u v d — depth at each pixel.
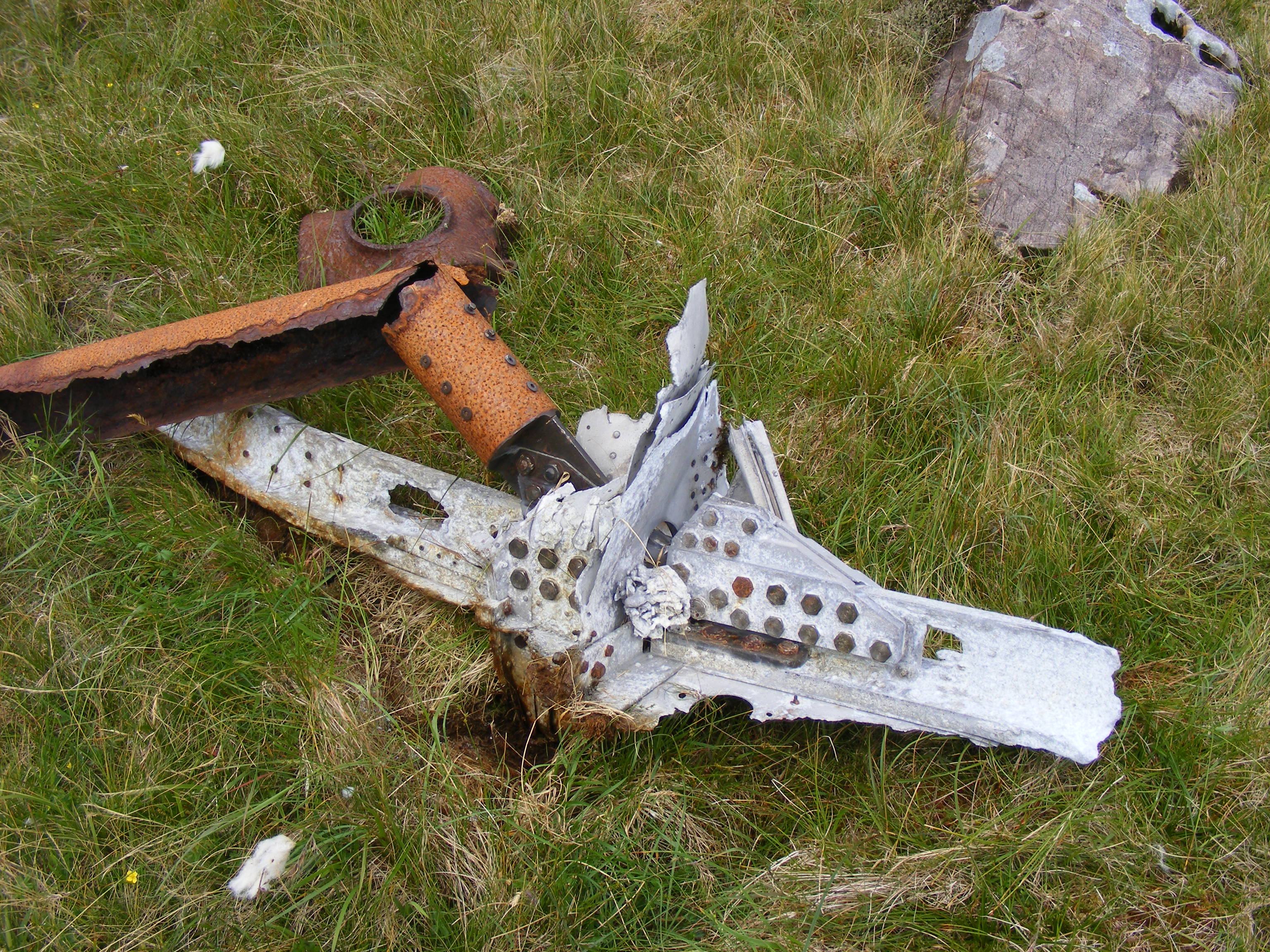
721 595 0.78
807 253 1.15
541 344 1.07
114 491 0.90
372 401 1.00
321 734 0.79
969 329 1.09
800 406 1.03
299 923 0.73
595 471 0.82
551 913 0.73
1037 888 0.75
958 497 0.94
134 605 0.85
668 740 0.80
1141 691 0.85
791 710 0.77
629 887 0.74
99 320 1.08
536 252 1.12
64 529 0.87
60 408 0.88
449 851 0.76
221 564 0.88
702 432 0.82
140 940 0.71
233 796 0.78
